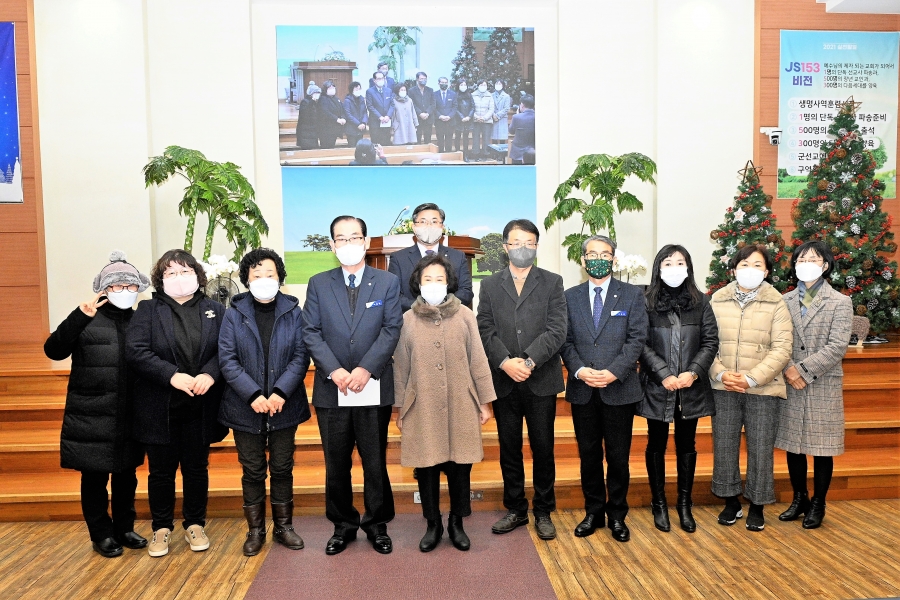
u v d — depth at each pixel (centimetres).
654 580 249
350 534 288
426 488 278
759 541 286
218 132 575
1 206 556
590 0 588
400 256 330
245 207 492
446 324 275
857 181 517
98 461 265
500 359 278
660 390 288
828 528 301
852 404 404
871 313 510
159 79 568
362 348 268
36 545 291
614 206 599
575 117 595
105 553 276
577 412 290
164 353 268
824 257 300
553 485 294
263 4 598
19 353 491
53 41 546
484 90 620
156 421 267
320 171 614
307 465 361
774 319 293
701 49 579
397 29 609
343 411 270
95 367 267
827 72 587
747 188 531
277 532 286
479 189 627
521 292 289
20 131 552
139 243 558
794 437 302
